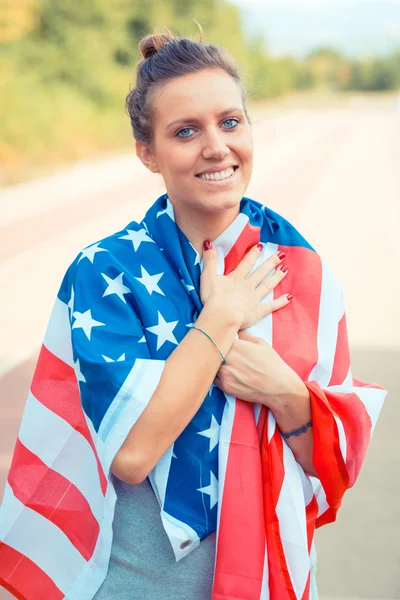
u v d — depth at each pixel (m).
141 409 1.75
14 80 24.08
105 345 1.80
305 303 2.02
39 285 8.48
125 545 1.91
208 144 1.85
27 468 2.04
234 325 1.87
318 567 3.51
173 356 1.81
